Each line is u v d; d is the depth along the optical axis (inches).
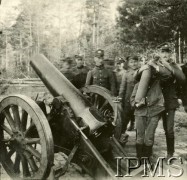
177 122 355.9
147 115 184.2
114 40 652.7
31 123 153.7
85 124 156.1
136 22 458.6
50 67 181.3
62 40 991.0
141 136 185.6
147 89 184.5
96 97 210.2
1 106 164.1
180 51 485.4
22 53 1072.8
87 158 150.1
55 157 218.4
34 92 634.2
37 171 147.6
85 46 874.8
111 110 203.6
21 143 156.4
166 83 207.3
